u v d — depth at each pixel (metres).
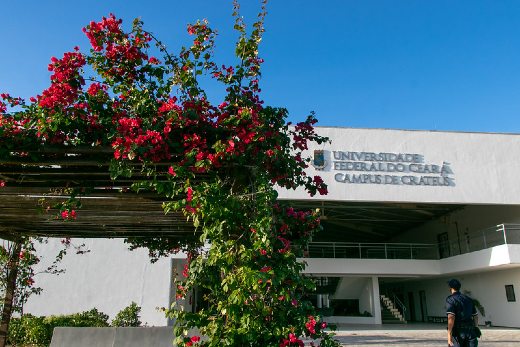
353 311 22.66
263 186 3.61
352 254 26.39
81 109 3.65
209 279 4.32
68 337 8.38
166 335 8.42
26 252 8.96
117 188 4.91
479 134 16.52
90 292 15.65
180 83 4.02
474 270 17.52
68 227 7.74
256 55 4.16
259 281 3.34
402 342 12.21
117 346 8.27
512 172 16.17
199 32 4.16
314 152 15.75
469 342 4.94
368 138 16.17
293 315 3.74
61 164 3.90
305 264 3.78
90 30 3.85
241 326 3.64
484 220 18.72
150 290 15.86
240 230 4.41
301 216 4.32
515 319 16.83
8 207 5.96
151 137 3.58
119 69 3.97
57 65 3.61
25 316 11.62
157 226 7.54
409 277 21.38
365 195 15.55
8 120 3.61
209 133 3.85
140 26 3.99
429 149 16.25
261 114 3.95
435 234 22.55
